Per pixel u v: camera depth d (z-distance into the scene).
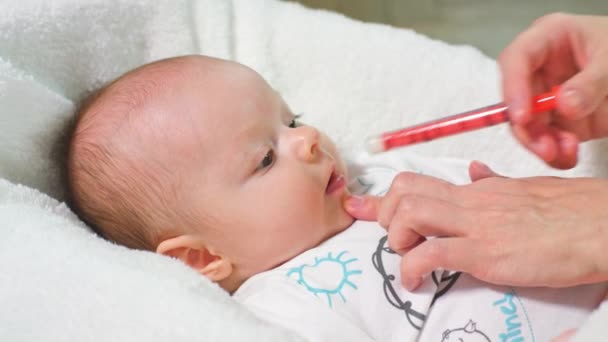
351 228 0.86
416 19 1.75
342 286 0.77
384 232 0.83
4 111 0.84
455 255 0.68
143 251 0.77
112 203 0.85
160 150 0.82
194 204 0.82
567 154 0.76
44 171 0.90
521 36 0.78
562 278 0.66
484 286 0.75
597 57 0.72
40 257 0.71
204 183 0.82
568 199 0.70
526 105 0.70
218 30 1.13
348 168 1.04
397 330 0.75
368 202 0.86
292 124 0.91
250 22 1.17
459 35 1.71
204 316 0.65
